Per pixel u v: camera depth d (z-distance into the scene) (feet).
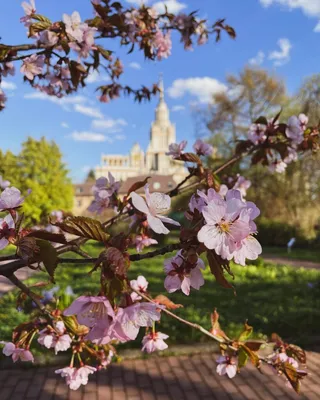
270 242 65.41
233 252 2.70
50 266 2.88
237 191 2.92
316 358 14.28
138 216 5.46
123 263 2.58
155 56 8.45
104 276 2.65
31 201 86.69
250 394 11.75
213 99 77.92
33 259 2.95
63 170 96.58
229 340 4.78
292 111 66.08
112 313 2.59
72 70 6.19
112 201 5.90
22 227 3.20
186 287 3.33
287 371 4.61
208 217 2.70
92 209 6.08
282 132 8.43
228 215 2.71
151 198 2.96
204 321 17.44
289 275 31.86
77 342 5.76
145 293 4.75
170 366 13.60
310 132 8.47
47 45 5.87
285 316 18.49
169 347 14.69
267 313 19.15
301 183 65.82
